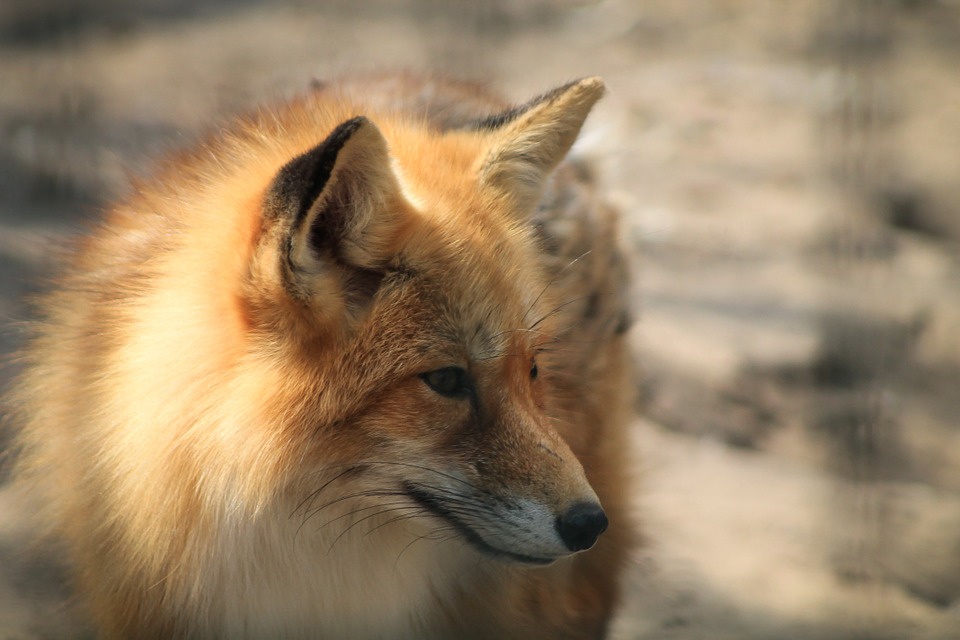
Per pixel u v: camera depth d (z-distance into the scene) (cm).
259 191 723
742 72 2820
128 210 823
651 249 2006
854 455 1478
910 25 3172
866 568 1155
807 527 1256
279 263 661
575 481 702
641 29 3166
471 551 761
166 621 740
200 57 2869
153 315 736
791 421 1570
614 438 960
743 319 1773
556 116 794
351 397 684
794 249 2061
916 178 2395
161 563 727
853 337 1738
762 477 1398
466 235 723
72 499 779
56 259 906
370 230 683
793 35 3098
